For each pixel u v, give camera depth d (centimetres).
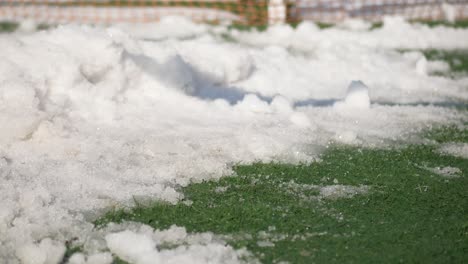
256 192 368
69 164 385
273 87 564
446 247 312
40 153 399
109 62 477
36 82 442
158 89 495
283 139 440
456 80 634
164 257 298
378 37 771
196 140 429
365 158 423
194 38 740
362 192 373
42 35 488
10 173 371
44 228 318
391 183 387
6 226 319
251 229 327
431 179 395
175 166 392
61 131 418
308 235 322
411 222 338
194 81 527
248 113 484
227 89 548
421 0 974
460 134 475
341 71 615
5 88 427
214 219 336
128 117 457
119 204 346
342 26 830
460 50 760
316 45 727
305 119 468
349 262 298
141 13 896
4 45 462
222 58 560
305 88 571
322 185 381
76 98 456
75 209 338
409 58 696
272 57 620
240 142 428
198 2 945
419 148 445
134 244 304
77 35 485
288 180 386
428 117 506
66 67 458
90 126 438
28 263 294
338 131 458
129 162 395
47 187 357
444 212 351
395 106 527
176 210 344
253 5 930
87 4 942
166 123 456
